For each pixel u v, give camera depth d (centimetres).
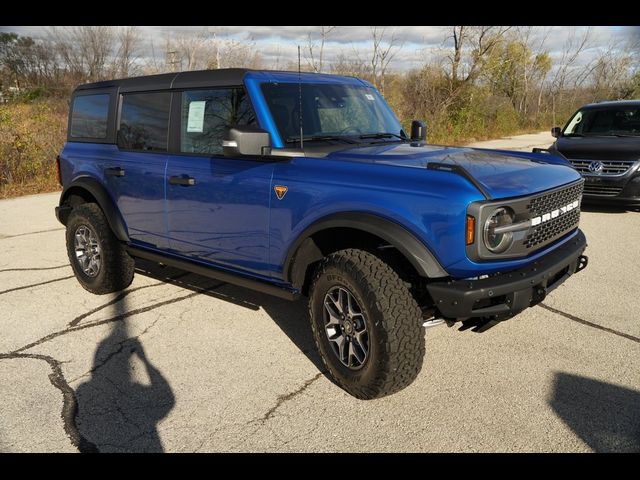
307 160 352
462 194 288
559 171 361
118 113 489
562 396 331
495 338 411
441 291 298
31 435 305
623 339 405
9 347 415
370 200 314
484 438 295
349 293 322
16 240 747
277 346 410
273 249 371
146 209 461
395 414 319
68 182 547
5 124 1200
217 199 398
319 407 328
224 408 329
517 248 308
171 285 550
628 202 781
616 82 2997
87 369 379
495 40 2116
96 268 522
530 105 2853
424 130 480
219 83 402
